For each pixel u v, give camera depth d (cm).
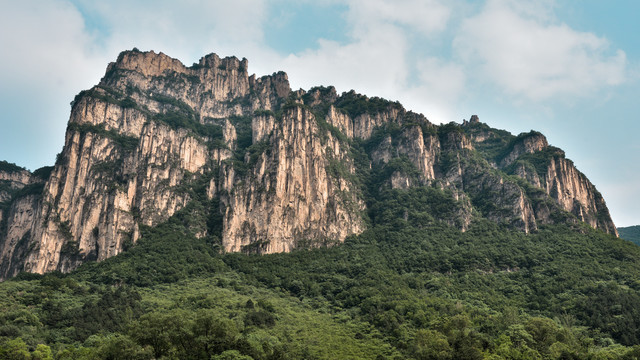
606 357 13188
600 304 16538
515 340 13812
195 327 12156
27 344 12725
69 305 15775
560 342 13875
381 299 16850
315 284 18925
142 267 19012
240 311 15462
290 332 14738
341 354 13425
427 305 16312
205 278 18988
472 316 15700
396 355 13325
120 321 14475
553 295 18025
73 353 12025
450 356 12606
